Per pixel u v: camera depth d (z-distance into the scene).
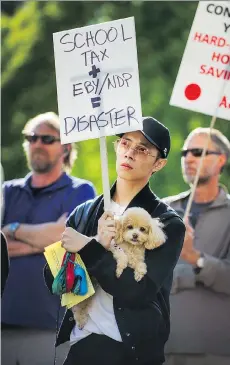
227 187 18.56
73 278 13.75
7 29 24.81
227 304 17.92
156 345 13.82
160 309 13.92
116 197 14.27
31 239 18.66
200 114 21.05
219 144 17.97
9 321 18.69
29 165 18.89
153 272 13.57
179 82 16.05
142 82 23.14
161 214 13.96
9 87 23.98
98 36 14.38
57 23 24.81
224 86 15.97
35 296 18.59
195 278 17.89
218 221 17.89
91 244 13.55
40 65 24.33
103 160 14.09
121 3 24.33
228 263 17.91
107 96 14.30
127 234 13.60
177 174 19.89
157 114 22.31
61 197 18.67
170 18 23.72
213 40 15.98
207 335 17.92
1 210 18.52
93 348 13.73
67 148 18.84
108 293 13.62
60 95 14.47
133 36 14.27
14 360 18.69
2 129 23.52
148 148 14.13
